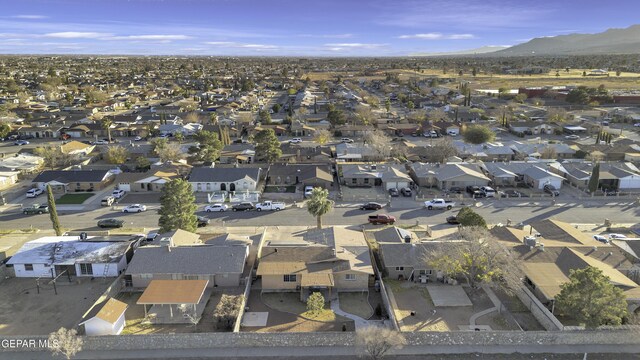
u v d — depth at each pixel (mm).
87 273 54219
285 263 51375
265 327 43844
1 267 53156
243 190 86688
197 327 43844
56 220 61844
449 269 49844
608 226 67750
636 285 46125
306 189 85312
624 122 156250
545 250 52375
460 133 142375
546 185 85938
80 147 116875
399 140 127938
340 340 40812
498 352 39844
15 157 103312
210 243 56844
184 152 113750
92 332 41844
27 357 39250
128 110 190250
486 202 79375
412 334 40625
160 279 50750
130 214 74875
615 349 40000
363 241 57812
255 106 198625
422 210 76250
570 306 40875
